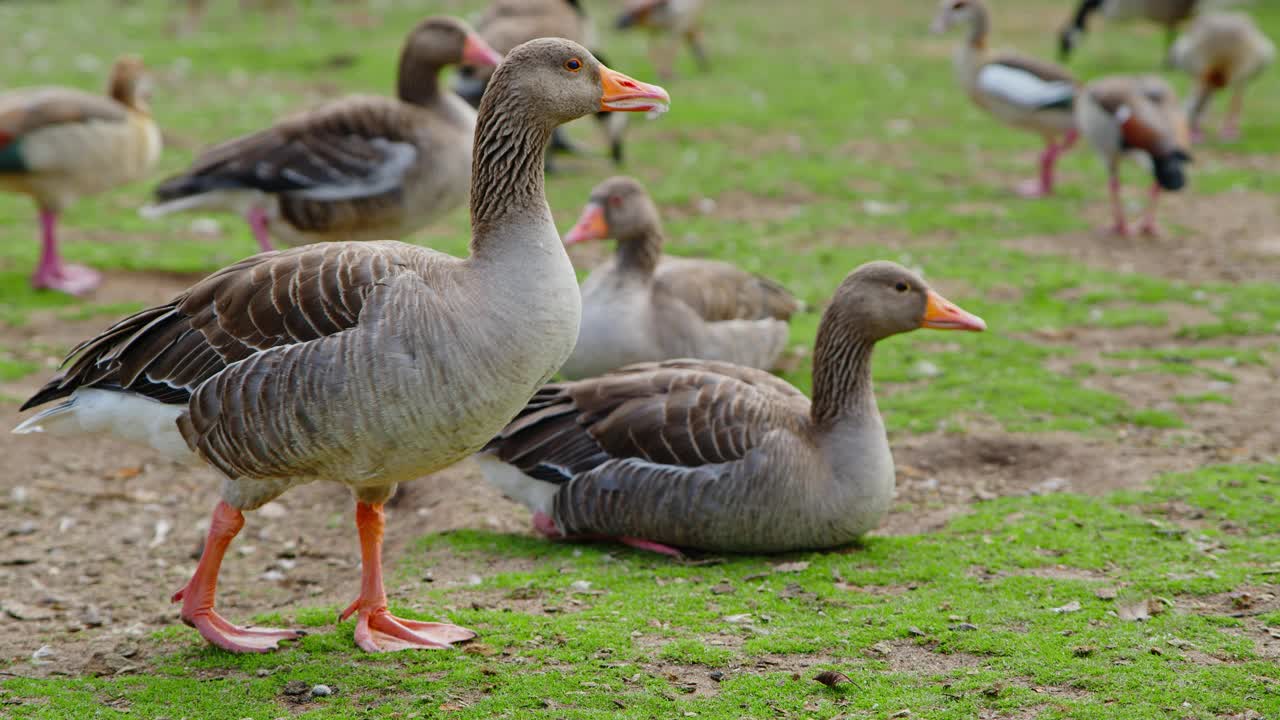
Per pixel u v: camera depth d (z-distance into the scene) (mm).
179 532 11547
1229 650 8109
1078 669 7871
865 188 23297
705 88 31359
